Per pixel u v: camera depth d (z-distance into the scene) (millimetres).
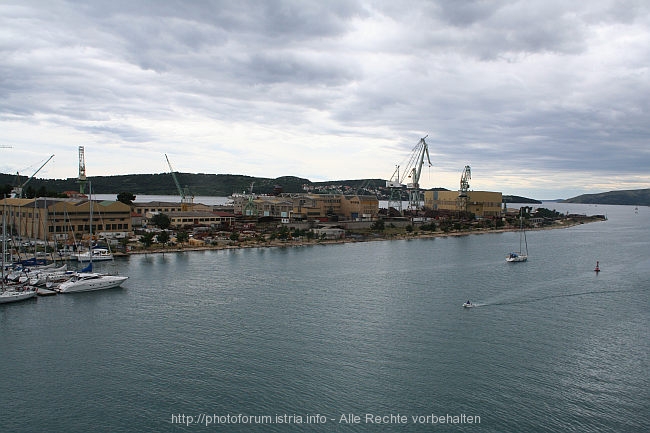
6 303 108562
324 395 67625
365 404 65500
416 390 68938
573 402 65875
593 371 74750
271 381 71250
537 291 124062
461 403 65750
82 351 81812
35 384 70875
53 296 114812
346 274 144250
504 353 81375
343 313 102312
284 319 97938
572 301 114375
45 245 160250
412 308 106688
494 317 100750
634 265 167750
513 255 175750
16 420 62219
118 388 69562
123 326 93562
